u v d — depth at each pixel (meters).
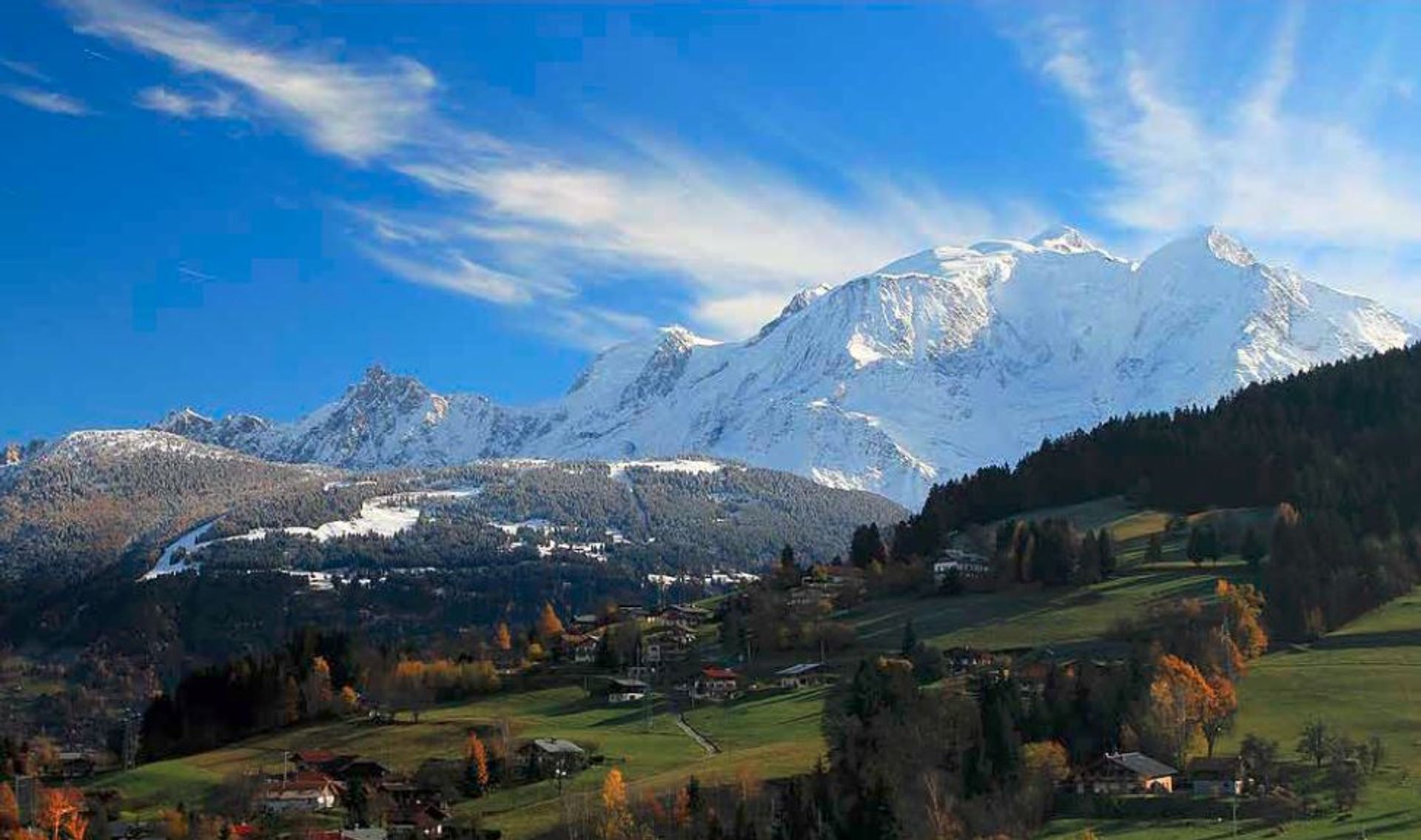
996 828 179.25
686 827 191.75
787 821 184.00
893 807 183.25
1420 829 169.12
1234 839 170.62
